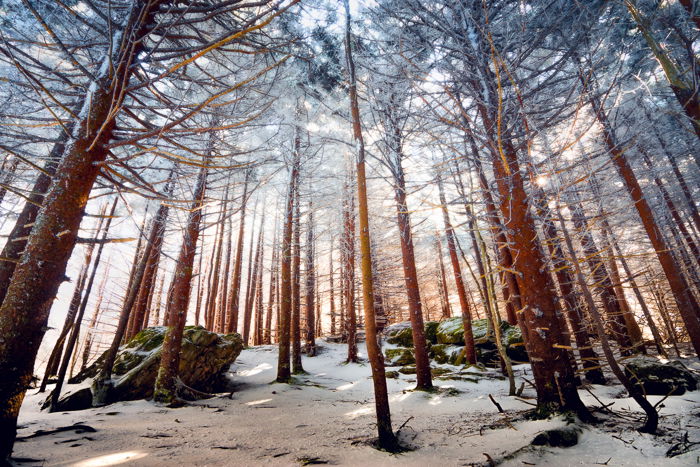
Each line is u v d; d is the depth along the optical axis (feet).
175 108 8.57
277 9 8.43
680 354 41.06
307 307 58.75
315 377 40.09
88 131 8.39
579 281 13.64
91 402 23.70
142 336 34.88
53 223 8.23
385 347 56.75
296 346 43.09
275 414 22.00
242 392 30.91
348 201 51.16
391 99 21.58
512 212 16.49
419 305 29.71
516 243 16.49
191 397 27.48
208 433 16.48
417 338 28.76
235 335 37.81
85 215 8.91
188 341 30.27
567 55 14.85
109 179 9.21
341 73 27.73
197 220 27.25
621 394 21.04
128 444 13.84
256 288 82.58
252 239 80.33
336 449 13.65
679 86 10.13
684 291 25.32
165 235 29.17
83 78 15.49
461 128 15.64
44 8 12.35
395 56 18.79
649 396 19.54
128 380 26.27
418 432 15.83
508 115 16.07
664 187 35.78
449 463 11.43
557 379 14.53
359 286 58.29
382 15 18.72
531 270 15.90
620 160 22.71
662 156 31.40
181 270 27.53
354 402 26.22
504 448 12.20
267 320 77.66
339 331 73.36
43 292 8.02
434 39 18.22
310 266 57.77
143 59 9.93
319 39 20.92
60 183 8.46
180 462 11.67
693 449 10.22
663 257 25.85
